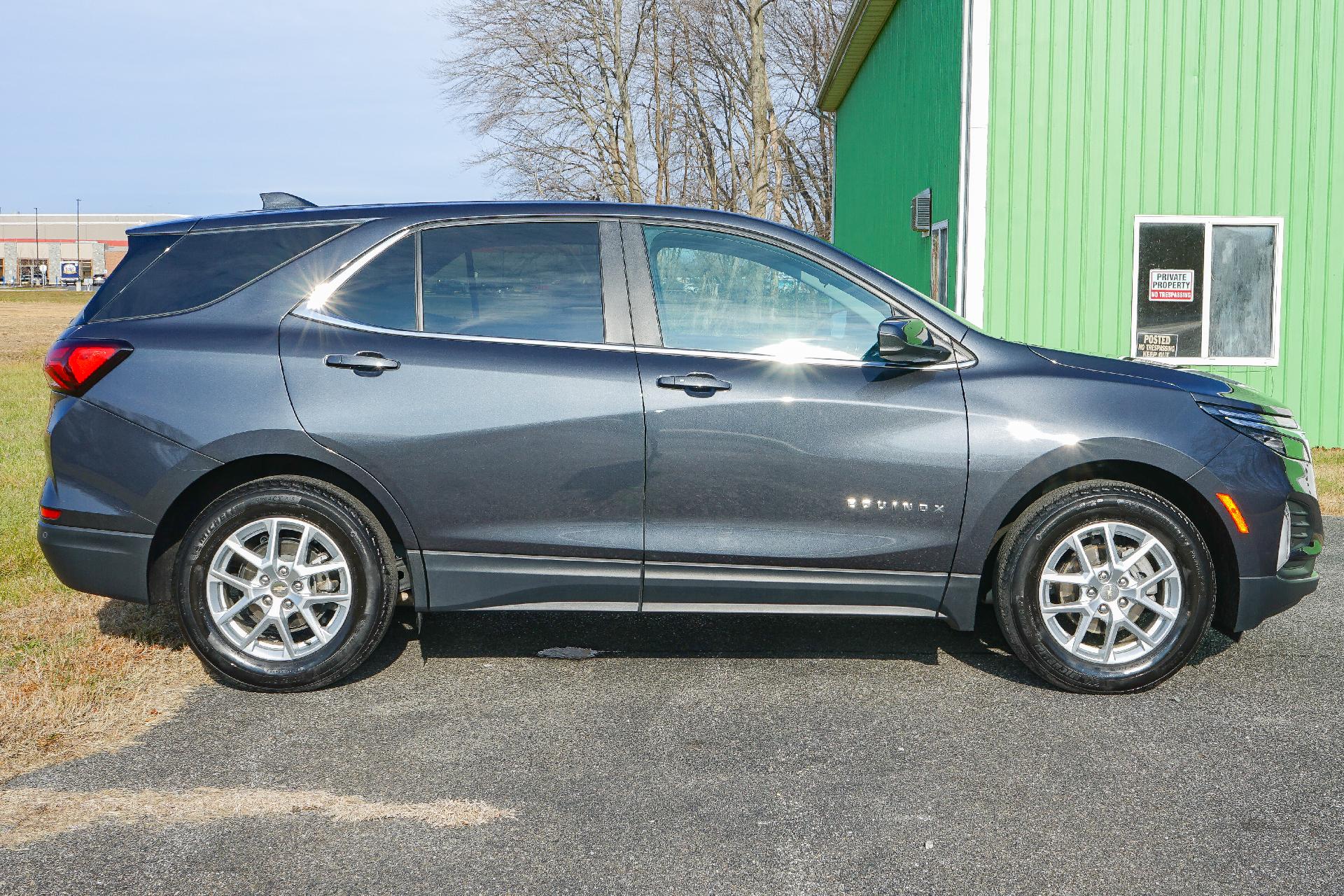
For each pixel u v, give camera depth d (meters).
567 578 4.12
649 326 4.13
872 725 3.84
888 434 4.05
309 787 3.34
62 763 3.50
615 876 2.81
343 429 4.01
